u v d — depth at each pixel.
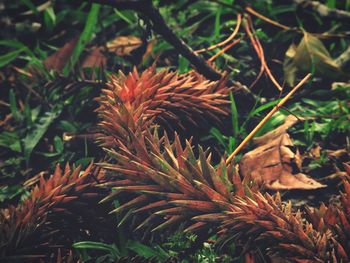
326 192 0.81
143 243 0.74
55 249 0.66
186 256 0.72
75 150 0.89
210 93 0.78
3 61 0.99
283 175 0.78
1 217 0.64
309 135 0.88
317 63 0.96
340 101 0.93
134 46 1.02
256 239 0.59
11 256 0.61
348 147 0.87
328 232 0.60
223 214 0.60
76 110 0.94
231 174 0.63
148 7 0.83
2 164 0.90
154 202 0.63
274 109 0.80
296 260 0.59
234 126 0.86
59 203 0.66
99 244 0.71
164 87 0.72
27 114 0.94
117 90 0.74
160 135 0.76
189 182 0.61
